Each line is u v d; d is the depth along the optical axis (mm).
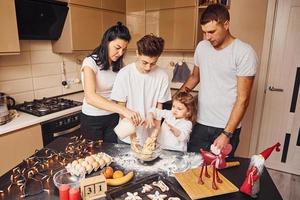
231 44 1390
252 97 2504
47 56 2438
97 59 1501
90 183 856
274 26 2354
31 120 1853
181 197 860
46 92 2488
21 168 1050
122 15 2865
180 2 2492
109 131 1718
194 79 1678
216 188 889
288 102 2477
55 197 864
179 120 1366
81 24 2322
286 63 2396
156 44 1170
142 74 1322
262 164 871
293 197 2217
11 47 1804
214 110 1540
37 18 2018
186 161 1109
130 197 853
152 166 1070
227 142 1272
